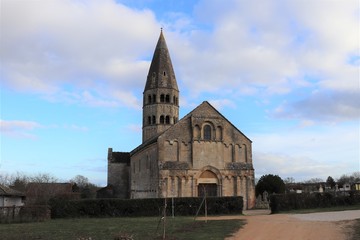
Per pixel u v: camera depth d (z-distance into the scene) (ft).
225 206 152.76
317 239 74.13
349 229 83.92
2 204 176.04
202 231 89.71
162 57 249.75
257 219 116.26
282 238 76.89
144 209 150.10
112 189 277.23
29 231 97.19
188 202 150.92
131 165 249.14
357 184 335.06
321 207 158.40
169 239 78.02
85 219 137.18
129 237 77.61
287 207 152.97
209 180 186.60
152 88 243.81
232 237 79.77
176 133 186.91
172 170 181.47
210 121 192.75
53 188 275.80
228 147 193.26
